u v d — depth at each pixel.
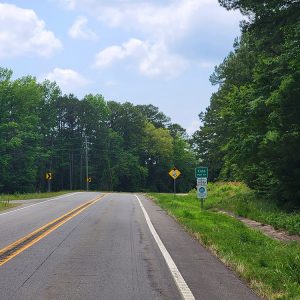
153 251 12.09
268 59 25.03
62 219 21.12
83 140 111.88
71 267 9.83
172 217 22.81
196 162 128.88
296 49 23.02
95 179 111.75
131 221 20.64
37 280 8.55
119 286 8.12
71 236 15.01
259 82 26.31
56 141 107.25
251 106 25.19
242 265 9.59
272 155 24.69
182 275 9.05
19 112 85.12
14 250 12.05
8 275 8.99
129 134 123.00
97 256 11.24
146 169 116.12
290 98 22.47
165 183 125.38
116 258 10.98
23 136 83.81
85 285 8.18
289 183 25.27
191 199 40.69
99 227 17.88
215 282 8.49
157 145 122.00
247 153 27.33
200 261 10.66
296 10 22.39
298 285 7.94
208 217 21.31
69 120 113.62
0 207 28.88
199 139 97.12
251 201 29.64
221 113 32.19
